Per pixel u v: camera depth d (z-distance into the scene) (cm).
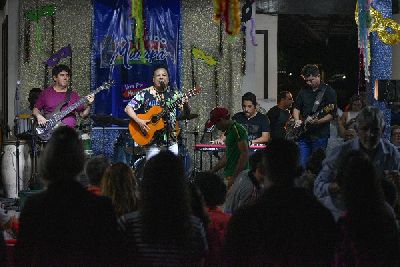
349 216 396
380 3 1173
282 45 1747
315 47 1748
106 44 1216
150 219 384
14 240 507
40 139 969
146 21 1228
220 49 1246
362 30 1022
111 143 1208
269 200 383
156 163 390
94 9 1215
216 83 1246
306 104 959
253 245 377
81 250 377
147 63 1227
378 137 534
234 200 627
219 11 962
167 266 384
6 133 1212
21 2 1198
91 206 381
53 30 1206
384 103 1179
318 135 950
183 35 1240
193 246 391
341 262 396
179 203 387
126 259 385
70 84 1165
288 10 1344
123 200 471
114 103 1219
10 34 1209
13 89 1215
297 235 376
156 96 943
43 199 382
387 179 488
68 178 384
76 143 386
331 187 505
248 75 1255
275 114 1138
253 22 1230
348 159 420
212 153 1093
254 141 1001
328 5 1341
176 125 952
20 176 1048
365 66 1062
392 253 392
